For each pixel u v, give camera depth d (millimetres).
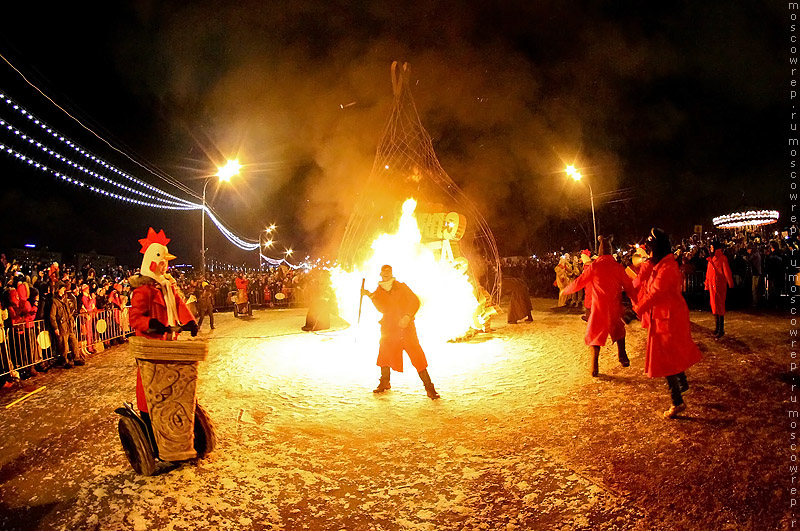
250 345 11891
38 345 9367
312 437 5371
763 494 3705
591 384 6770
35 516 3949
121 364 10070
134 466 4648
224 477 4465
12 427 6238
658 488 3912
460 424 5555
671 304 5258
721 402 5637
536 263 26047
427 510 3830
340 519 3758
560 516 3648
